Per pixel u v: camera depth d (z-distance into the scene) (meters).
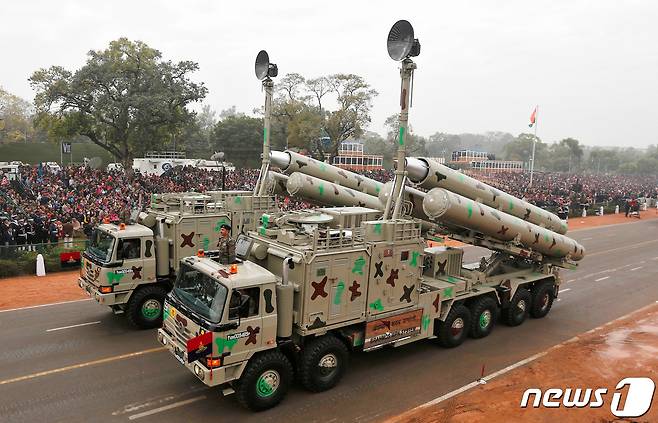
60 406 7.84
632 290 16.52
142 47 41.25
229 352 7.25
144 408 7.87
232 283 7.21
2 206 22.28
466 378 9.27
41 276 15.96
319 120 51.31
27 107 83.19
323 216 9.20
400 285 9.27
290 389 8.60
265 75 13.73
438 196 10.12
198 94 42.97
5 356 9.67
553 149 148.00
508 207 11.99
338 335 8.74
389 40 9.84
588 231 30.94
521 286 12.59
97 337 10.80
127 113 41.03
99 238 11.42
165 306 8.58
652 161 135.12
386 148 102.81
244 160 68.62
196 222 12.18
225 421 7.55
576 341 11.41
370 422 7.61
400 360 10.05
